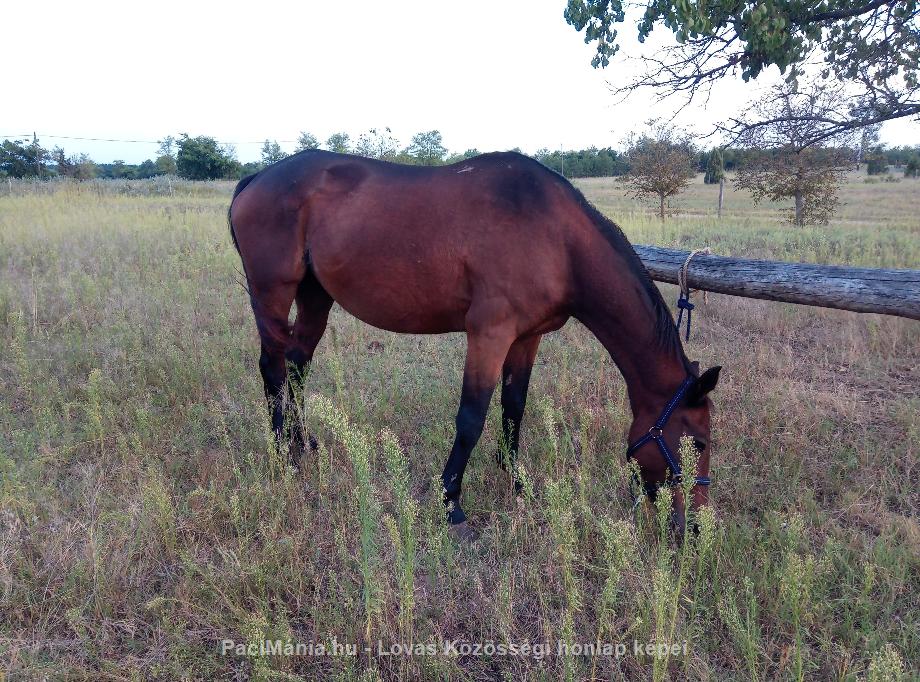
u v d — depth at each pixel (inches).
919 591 101.3
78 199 700.0
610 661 88.0
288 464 135.1
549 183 117.5
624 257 114.0
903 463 138.3
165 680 86.1
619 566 86.4
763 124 178.7
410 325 134.3
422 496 131.4
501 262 115.6
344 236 129.8
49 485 123.6
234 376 186.2
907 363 201.9
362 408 150.8
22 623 95.4
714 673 85.0
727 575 102.3
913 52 166.1
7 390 174.7
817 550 111.0
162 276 309.6
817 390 180.9
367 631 85.6
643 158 748.6
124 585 100.6
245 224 145.6
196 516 116.7
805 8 160.7
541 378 189.0
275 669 86.9
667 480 110.5
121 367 187.2
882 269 118.6
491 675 89.0
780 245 387.2
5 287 260.4
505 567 99.9
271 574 103.2
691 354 209.3
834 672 85.2
